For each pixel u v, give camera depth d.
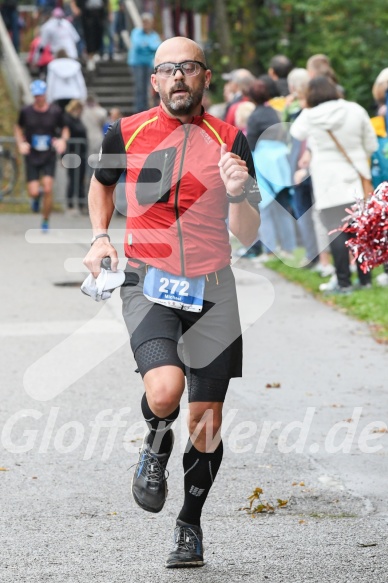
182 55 9.29
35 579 9.23
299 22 43.94
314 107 19.41
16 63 48.56
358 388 15.91
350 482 12.11
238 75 27.09
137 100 45.12
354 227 9.81
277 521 10.84
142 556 9.84
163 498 9.57
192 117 9.43
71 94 39.53
